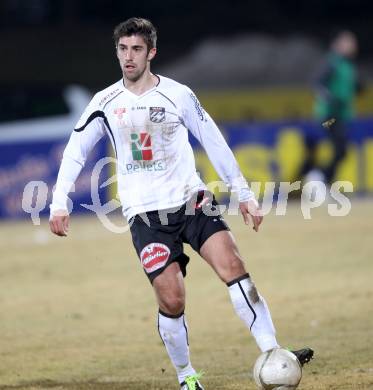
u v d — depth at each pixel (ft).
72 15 353.31
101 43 342.03
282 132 193.88
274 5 352.90
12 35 342.64
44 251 150.41
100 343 93.81
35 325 102.78
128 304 112.37
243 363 82.69
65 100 192.44
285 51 319.88
